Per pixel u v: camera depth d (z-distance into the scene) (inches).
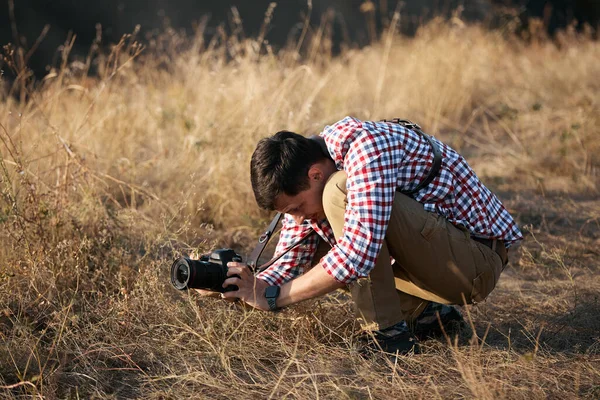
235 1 1002.1
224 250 149.6
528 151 336.8
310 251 159.6
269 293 143.9
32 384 135.0
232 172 270.7
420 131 150.9
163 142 317.7
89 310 171.2
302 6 986.7
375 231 137.7
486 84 458.3
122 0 965.8
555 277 213.2
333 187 141.6
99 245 193.0
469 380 135.3
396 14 495.5
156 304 170.1
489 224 154.9
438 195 148.7
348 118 147.6
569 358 155.3
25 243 185.9
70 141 245.3
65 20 959.6
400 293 162.6
